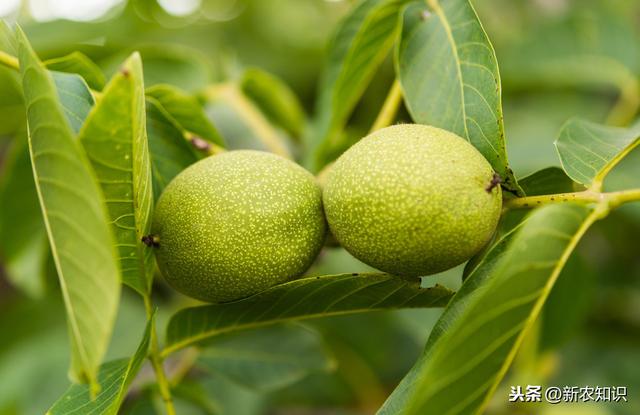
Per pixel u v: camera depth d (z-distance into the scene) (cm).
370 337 51
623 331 54
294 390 53
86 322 32
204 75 50
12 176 48
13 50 39
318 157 46
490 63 38
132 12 56
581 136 38
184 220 37
